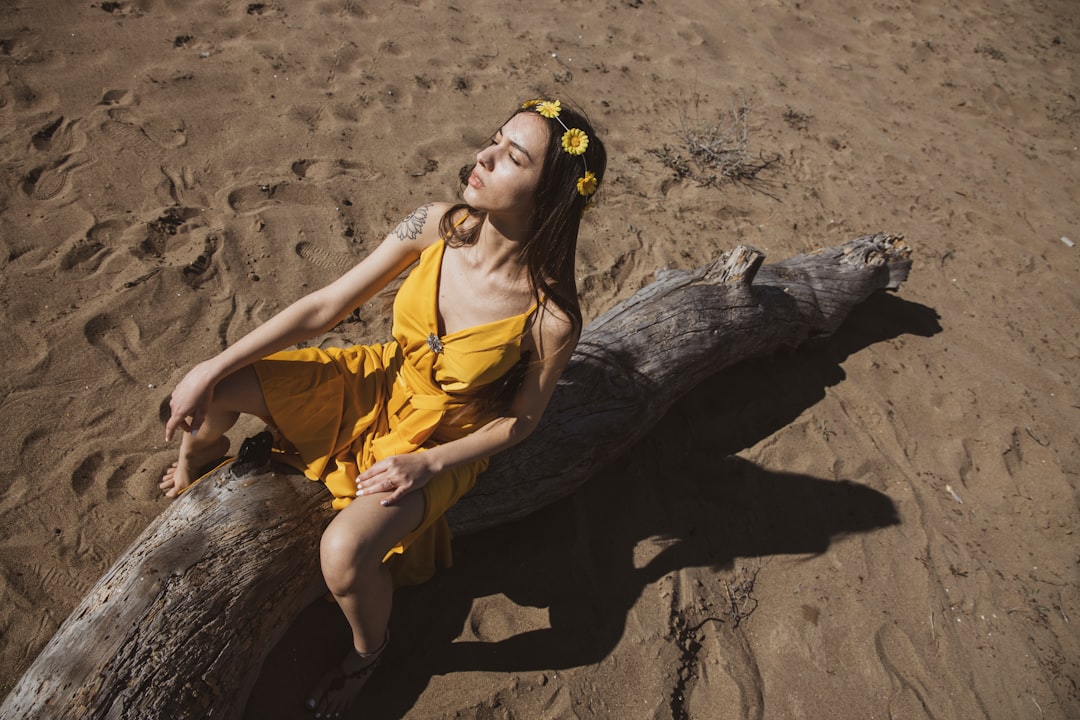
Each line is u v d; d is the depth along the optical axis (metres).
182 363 3.02
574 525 2.88
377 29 5.22
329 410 2.16
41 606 2.28
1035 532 3.37
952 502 3.39
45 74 4.04
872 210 5.10
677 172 4.88
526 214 1.93
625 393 2.93
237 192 3.77
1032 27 8.60
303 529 2.18
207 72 4.40
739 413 3.51
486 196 1.89
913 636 2.85
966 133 6.36
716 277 3.40
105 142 3.80
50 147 3.70
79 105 3.94
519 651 2.48
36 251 3.23
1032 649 2.92
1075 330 4.61
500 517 2.71
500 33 5.63
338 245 3.68
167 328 3.12
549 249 1.94
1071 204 5.79
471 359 2.02
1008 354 4.30
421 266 2.09
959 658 2.83
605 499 3.01
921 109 6.53
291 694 2.25
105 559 2.43
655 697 2.47
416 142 4.42
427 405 2.14
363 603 2.01
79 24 4.42
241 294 3.34
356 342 3.31
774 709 2.55
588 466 2.84
